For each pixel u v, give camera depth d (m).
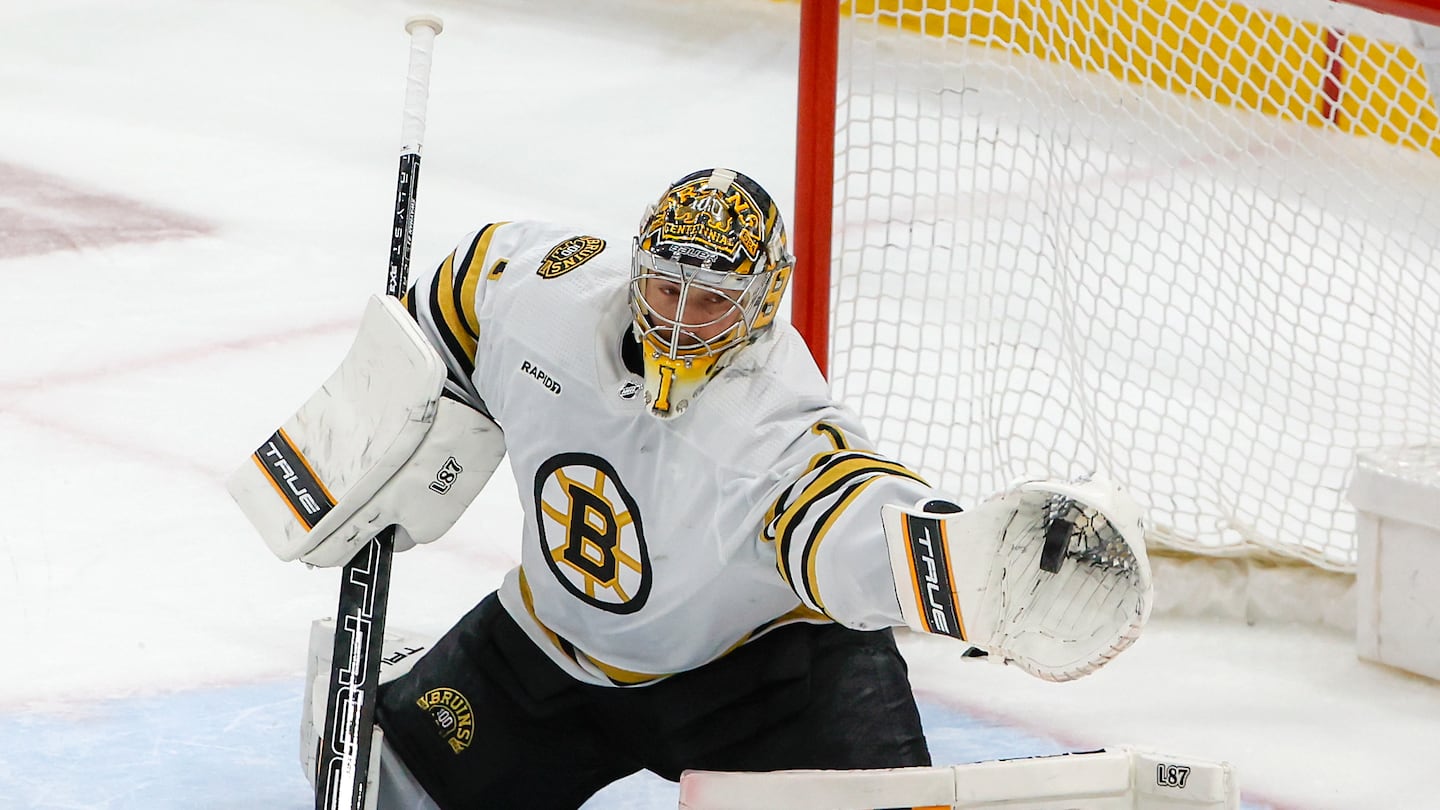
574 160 26.14
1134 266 20.59
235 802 9.94
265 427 16.02
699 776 8.11
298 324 18.83
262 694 11.40
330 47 30.91
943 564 6.63
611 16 34.03
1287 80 23.58
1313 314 18.52
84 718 10.81
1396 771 11.72
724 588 7.91
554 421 8.07
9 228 20.97
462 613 12.93
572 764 9.09
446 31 32.34
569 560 8.30
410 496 8.42
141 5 32.25
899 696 8.52
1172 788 8.18
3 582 12.66
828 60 12.52
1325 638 14.05
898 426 15.91
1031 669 6.65
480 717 8.95
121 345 17.70
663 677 8.63
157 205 22.47
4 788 9.81
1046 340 18.66
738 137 27.89
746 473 7.58
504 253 8.68
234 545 13.67
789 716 8.47
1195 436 17.19
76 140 24.80
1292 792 11.31
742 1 35.00
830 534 7.11
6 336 17.62
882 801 7.98
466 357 8.63
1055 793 8.17
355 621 8.67
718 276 7.28
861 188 22.47
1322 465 16.39
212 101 27.34
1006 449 15.70
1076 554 6.61
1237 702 12.74
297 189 23.72
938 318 18.89
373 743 8.87
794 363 7.96
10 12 31.08
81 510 13.98
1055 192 18.22
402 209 8.95
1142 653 13.55
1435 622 13.05
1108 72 19.31
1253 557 14.55
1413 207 19.98
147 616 12.37
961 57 17.59
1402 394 18.50
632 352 7.97
